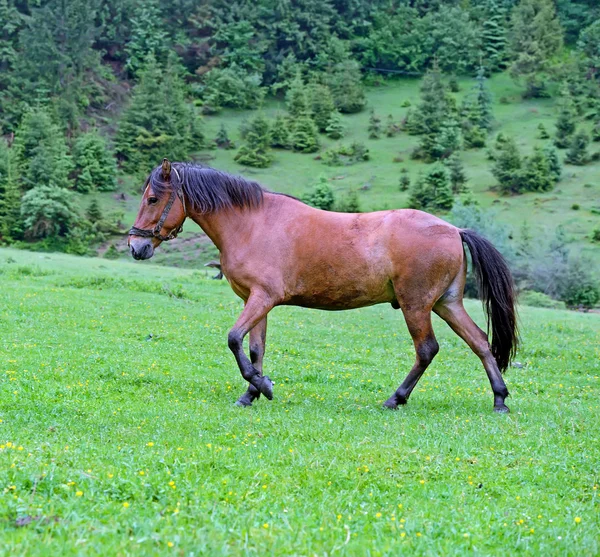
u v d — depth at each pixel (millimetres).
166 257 56719
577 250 54281
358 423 8508
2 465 5789
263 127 86938
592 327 22016
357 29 121312
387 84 112312
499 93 102812
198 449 6789
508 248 44625
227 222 9484
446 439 7785
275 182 79500
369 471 6488
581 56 105312
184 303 21453
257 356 9734
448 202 69312
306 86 103062
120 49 108062
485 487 6301
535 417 9414
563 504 5961
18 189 68250
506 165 74188
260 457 6695
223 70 105125
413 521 5234
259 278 9352
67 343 13758
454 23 114500
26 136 75188
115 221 67062
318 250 9398
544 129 87062
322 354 15141
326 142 91938
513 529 5262
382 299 9703
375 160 85875
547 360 16031
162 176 9555
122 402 9320
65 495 5289
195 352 14117
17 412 8305
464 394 11414
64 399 9195
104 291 22438
